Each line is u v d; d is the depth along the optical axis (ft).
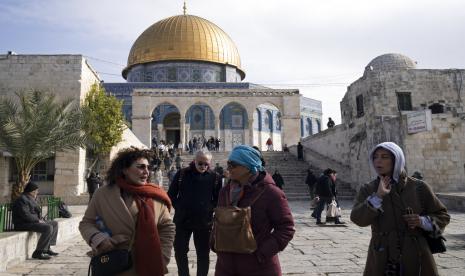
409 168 64.69
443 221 11.73
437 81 77.92
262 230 11.69
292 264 25.03
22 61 68.49
